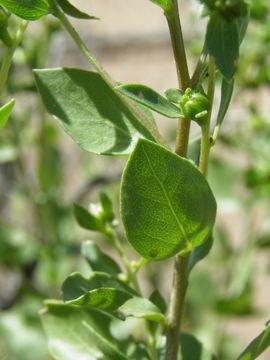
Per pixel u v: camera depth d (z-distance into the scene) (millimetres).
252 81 434
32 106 446
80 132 210
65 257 446
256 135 443
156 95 184
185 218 185
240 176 448
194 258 223
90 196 535
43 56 406
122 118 210
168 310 218
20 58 400
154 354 231
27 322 447
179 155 189
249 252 452
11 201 520
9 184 504
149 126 194
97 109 211
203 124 186
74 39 198
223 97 189
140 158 176
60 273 443
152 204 182
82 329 237
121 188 179
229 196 445
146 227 186
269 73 426
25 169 476
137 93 183
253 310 467
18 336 441
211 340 495
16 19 372
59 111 211
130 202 181
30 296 458
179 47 185
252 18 404
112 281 208
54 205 447
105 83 212
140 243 188
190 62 518
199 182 180
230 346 509
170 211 184
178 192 182
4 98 422
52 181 449
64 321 238
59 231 450
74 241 457
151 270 511
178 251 193
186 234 189
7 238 453
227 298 459
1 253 451
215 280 506
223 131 448
